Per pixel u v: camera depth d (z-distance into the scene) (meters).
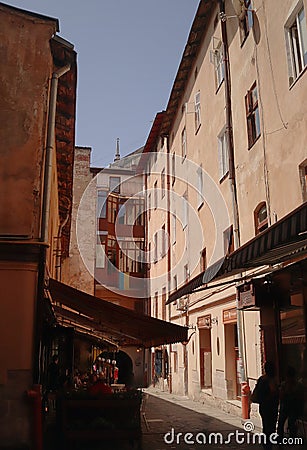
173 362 26.77
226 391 16.42
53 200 13.55
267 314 12.02
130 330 12.27
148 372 33.22
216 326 17.81
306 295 9.96
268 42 13.34
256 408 12.96
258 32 14.12
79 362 22.20
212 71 19.44
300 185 11.05
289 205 11.55
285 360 11.31
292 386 9.34
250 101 14.80
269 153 12.93
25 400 8.18
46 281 9.85
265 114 13.30
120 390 10.95
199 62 21.81
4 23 9.87
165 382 28.16
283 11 12.45
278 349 11.46
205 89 20.53
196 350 21.14
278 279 11.31
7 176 9.14
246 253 8.28
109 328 13.72
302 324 10.17
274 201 12.45
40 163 9.34
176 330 10.81
